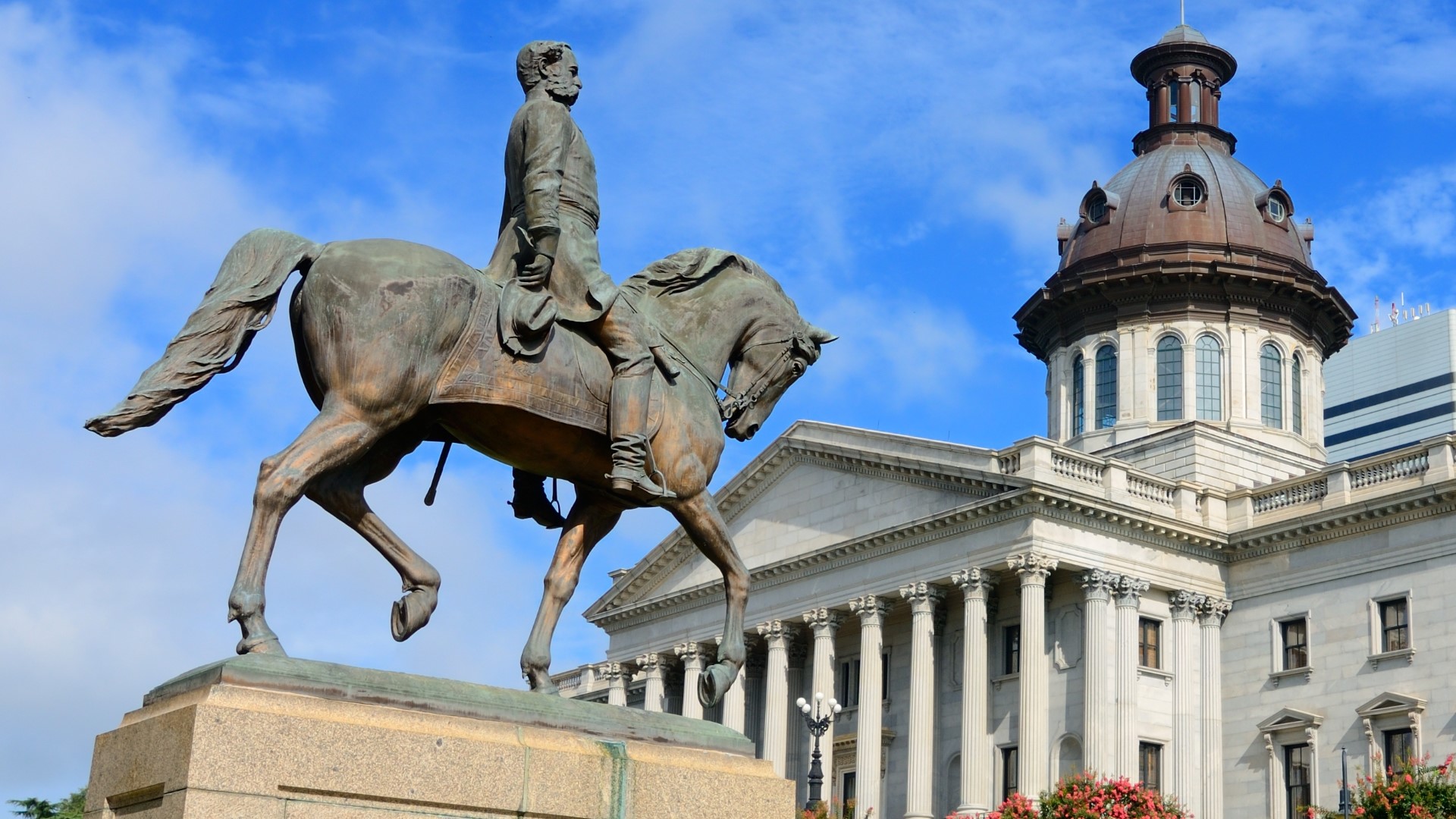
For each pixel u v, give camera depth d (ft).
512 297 29.09
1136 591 177.37
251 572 26.00
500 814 26.37
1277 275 216.95
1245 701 179.32
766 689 202.28
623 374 30.25
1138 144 246.68
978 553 178.50
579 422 29.78
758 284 34.40
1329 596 174.60
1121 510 176.65
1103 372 222.69
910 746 180.45
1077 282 222.48
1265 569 181.68
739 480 212.84
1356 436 387.96
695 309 33.12
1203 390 216.13
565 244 30.19
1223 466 200.54
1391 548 169.89
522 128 30.48
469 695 27.20
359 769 25.02
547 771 26.99
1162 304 219.61
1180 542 182.09
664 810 28.37
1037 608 170.81
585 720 28.53
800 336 34.78
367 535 29.45
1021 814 127.34
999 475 175.83
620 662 225.97
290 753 24.49
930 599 183.73
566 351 29.81
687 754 29.50
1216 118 245.24
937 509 185.68
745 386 34.06
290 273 27.55
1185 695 179.32
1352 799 129.49
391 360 27.45
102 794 25.45
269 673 25.03
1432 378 376.68
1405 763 123.13
